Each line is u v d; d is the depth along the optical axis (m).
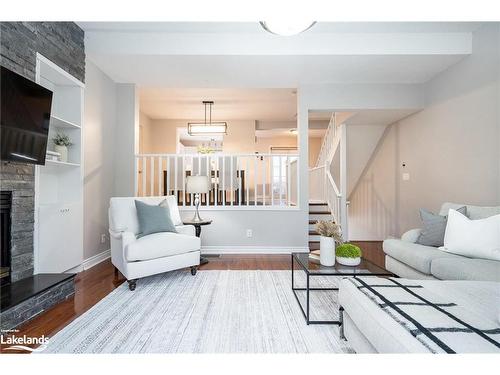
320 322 2.01
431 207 4.12
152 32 3.42
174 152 7.10
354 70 3.87
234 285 2.81
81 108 3.30
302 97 4.35
